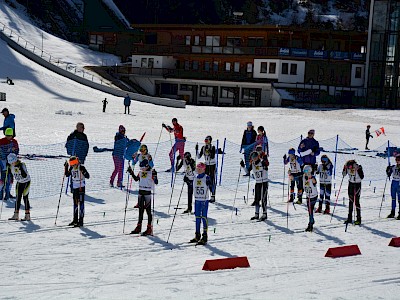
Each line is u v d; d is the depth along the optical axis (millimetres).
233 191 19078
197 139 31406
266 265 10836
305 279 9758
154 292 8805
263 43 65000
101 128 33312
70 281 9352
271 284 9391
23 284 9094
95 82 56250
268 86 61281
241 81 62250
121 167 18578
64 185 18047
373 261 11414
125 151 18547
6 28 65812
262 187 14953
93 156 23500
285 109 53562
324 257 11672
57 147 25000
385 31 61688
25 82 51062
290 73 62250
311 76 63156
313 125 42719
